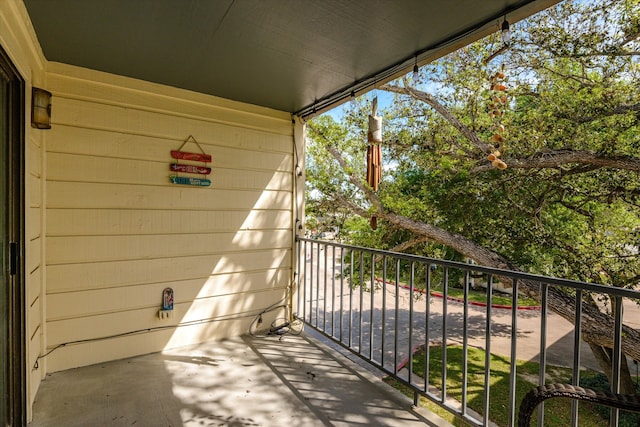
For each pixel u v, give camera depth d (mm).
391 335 5297
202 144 2986
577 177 4598
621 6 3713
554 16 4133
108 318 2586
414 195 6113
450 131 5520
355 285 6629
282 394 2154
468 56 5004
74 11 1751
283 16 1798
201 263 2992
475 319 6824
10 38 1548
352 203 6898
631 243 4375
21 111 1784
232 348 2883
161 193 2797
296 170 3551
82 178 2477
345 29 1920
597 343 3902
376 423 1873
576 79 4129
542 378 1443
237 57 2285
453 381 3936
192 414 1930
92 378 2318
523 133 4500
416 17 1793
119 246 2623
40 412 1923
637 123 3877
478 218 5242
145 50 2199
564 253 4605
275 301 3426
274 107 3338
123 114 2633
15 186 1745
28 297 1829
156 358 2654
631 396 1156
